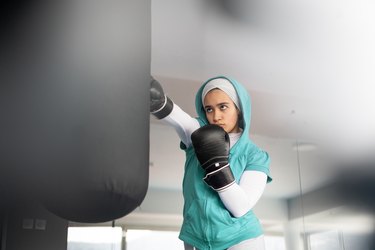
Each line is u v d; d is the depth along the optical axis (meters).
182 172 4.08
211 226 2.25
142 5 2.02
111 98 1.82
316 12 3.53
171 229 3.70
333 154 4.75
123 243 3.51
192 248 2.34
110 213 1.83
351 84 4.40
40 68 1.81
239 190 2.26
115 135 1.78
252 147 2.51
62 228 3.29
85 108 1.78
